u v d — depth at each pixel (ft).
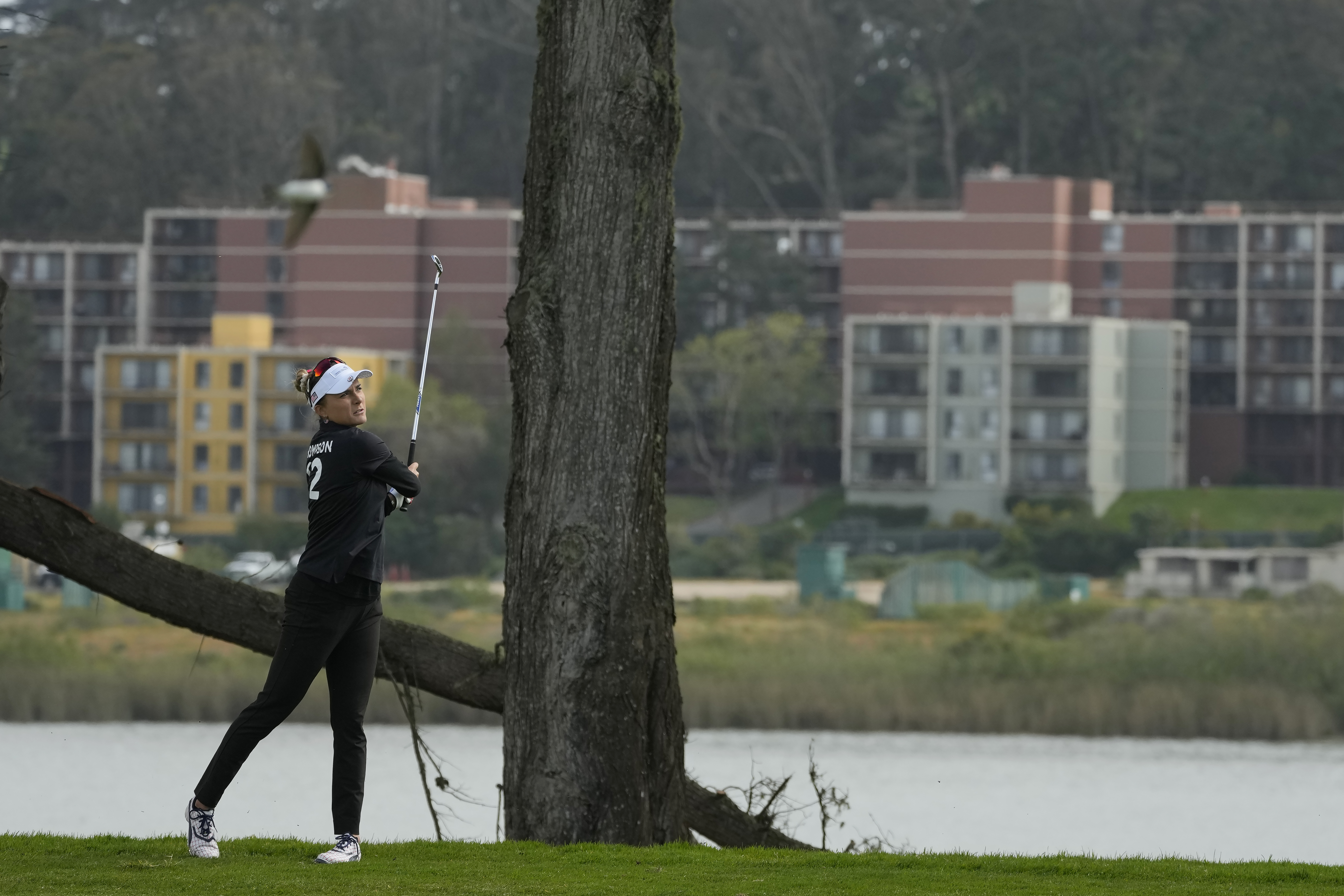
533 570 155.53
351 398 125.18
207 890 115.75
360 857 128.98
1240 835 383.45
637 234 158.71
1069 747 553.64
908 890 123.24
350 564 123.95
